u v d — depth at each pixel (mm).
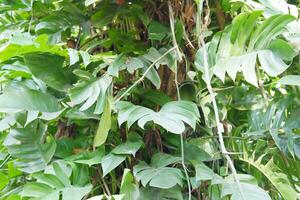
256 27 2664
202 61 2684
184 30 2842
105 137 2492
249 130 2906
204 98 2709
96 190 2750
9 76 2916
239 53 2641
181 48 2873
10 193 2742
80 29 3215
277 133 2766
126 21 3039
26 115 2768
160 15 2930
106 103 2500
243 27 2594
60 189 2410
